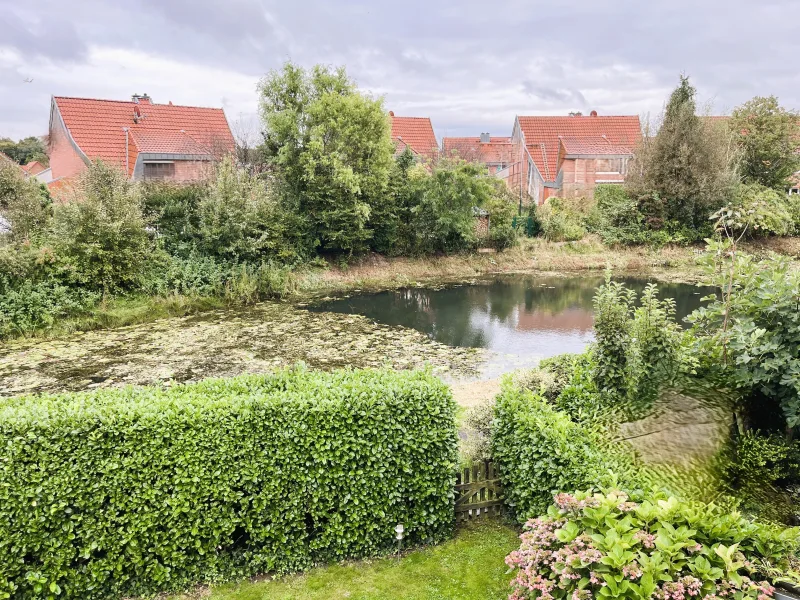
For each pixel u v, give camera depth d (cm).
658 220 2647
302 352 1177
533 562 334
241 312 1571
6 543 391
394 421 462
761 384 466
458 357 1161
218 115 2773
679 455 434
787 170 2817
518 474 485
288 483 445
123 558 418
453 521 494
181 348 1197
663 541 307
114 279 1462
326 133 2038
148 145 2291
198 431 427
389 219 2250
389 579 437
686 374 524
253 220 1792
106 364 1083
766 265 544
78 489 404
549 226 2648
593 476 400
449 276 2256
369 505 460
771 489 417
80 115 2409
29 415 411
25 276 1332
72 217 1407
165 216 1766
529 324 1480
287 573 448
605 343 529
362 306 1697
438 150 2928
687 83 2561
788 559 315
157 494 419
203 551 431
